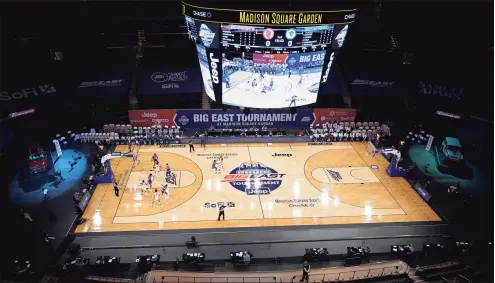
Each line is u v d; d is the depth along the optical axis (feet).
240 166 101.55
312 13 88.58
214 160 104.12
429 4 136.36
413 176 98.73
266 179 95.81
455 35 130.11
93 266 66.74
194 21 92.02
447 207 86.53
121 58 138.00
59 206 83.20
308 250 70.69
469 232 78.74
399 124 124.36
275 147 112.98
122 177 94.89
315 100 106.01
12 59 118.73
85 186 90.89
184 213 82.12
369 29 145.59
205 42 94.17
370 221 81.20
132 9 143.13
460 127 118.42
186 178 95.20
